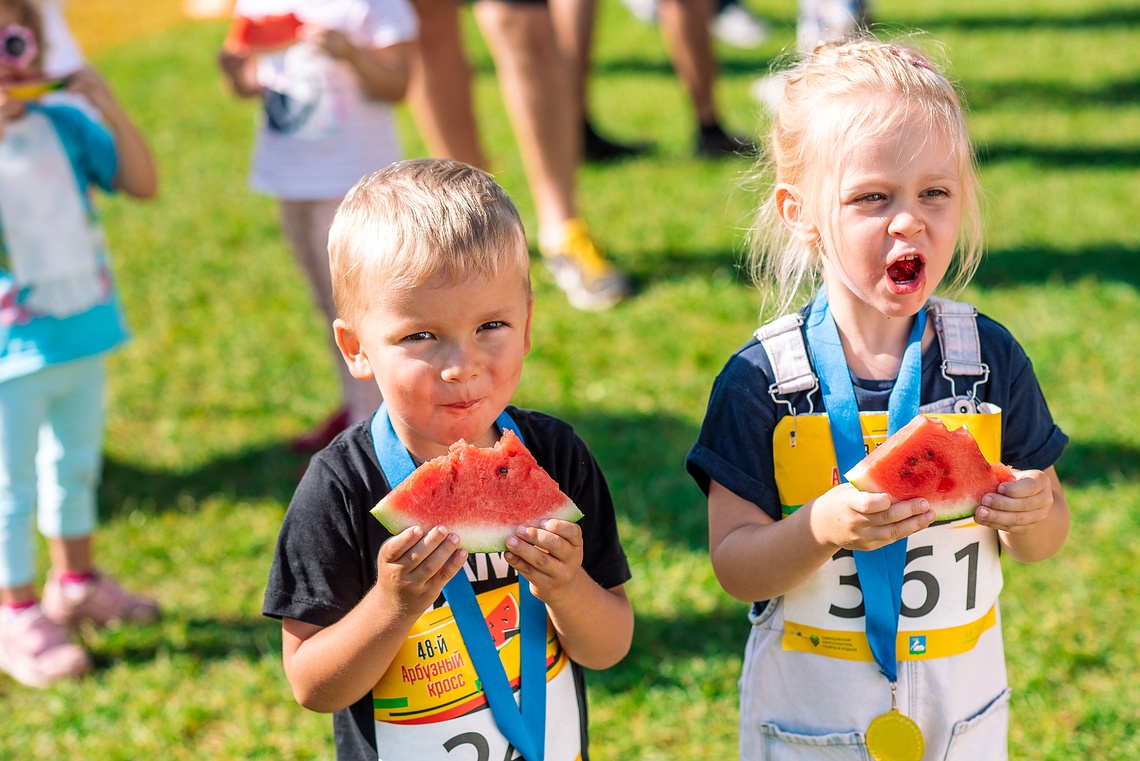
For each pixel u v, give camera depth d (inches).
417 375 115.3
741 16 840.3
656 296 395.5
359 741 126.3
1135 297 372.8
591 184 525.3
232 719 210.4
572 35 496.4
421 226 115.2
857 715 133.1
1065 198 474.3
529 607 125.9
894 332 132.7
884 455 120.3
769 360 133.1
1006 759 140.4
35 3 214.1
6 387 213.8
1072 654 211.6
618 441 302.7
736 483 132.7
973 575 131.8
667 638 224.7
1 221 208.5
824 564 131.5
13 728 211.2
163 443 320.2
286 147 282.8
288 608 122.1
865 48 132.9
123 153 226.4
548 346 360.8
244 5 293.1
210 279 435.2
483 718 123.5
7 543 223.5
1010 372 133.3
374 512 116.3
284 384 352.2
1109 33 798.5
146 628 237.6
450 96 390.9
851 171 124.0
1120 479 270.1
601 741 198.7
